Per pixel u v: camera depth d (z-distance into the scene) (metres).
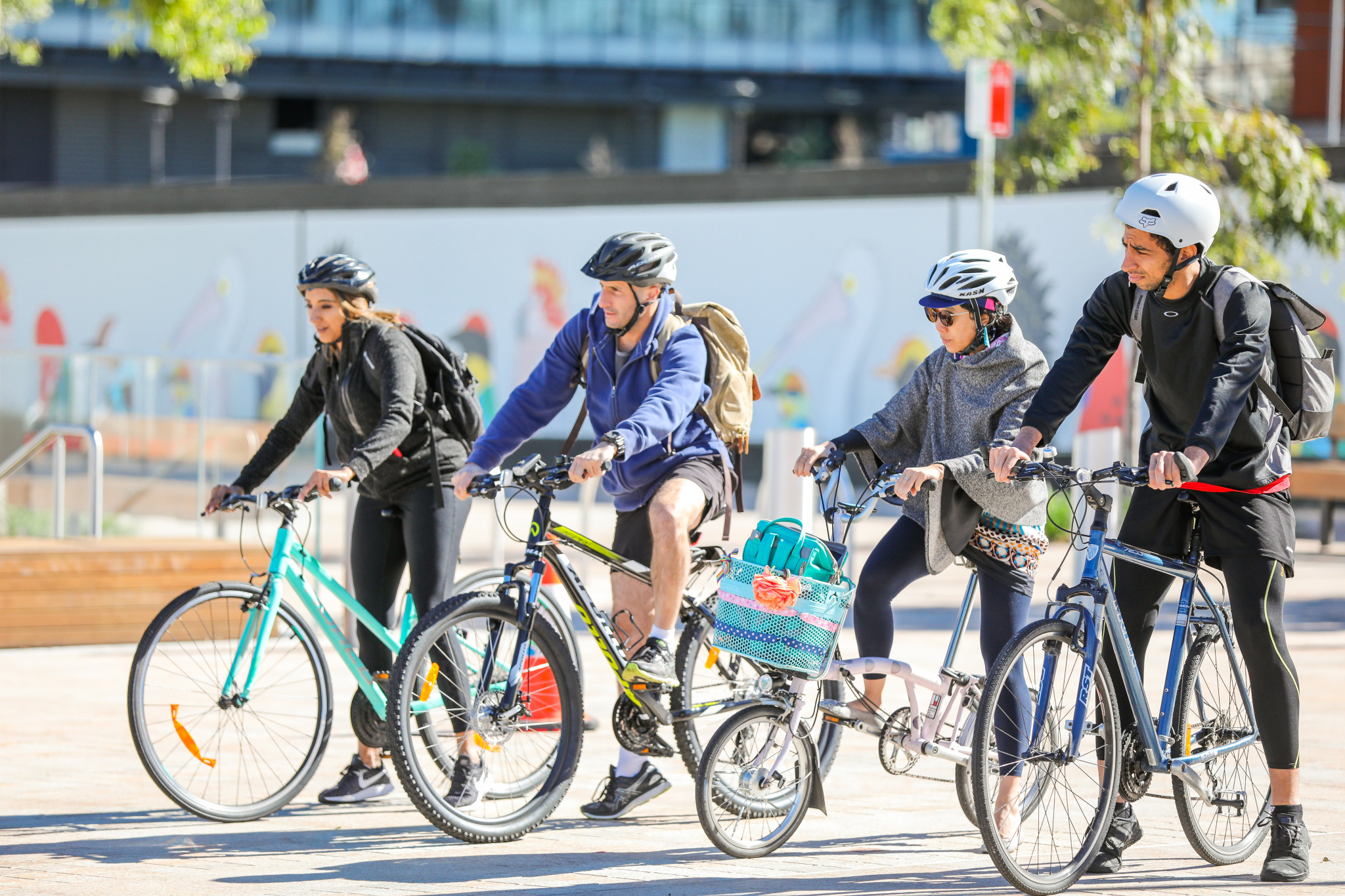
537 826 10.20
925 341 33.31
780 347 35.12
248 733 12.48
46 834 10.02
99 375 22.75
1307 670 16.08
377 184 39.72
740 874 9.23
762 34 89.19
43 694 14.70
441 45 86.88
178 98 89.75
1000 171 23.48
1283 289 9.14
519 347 38.03
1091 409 29.02
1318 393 9.25
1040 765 9.07
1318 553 26.44
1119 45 22.02
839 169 34.38
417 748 10.22
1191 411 9.30
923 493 9.58
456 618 9.71
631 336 10.47
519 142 93.38
